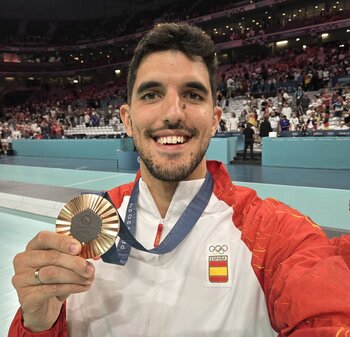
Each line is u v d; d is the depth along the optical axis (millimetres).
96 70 34594
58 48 35594
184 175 878
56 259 670
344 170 8703
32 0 35312
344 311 655
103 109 24359
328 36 25375
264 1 25094
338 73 17672
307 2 24922
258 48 28656
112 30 37406
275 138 9914
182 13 31828
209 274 872
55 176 9586
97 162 12672
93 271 679
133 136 952
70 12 36531
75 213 755
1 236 4566
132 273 907
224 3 30141
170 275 886
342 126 10797
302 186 6805
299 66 21109
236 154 11969
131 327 861
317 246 825
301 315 683
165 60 881
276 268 843
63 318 855
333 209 5051
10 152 17453
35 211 5613
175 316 847
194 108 881
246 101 16969
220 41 28484
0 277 3322
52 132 18734
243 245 898
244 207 983
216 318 832
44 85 35625
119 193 1191
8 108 31000
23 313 758
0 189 6891
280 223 900
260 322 833
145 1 34812
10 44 34531
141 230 999
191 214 942
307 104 14422
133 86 943
